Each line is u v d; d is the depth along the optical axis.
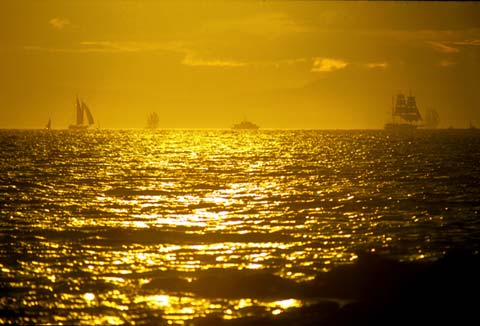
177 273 131.38
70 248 154.50
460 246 156.00
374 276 116.50
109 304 112.38
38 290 119.62
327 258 143.25
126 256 146.38
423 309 103.69
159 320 105.19
